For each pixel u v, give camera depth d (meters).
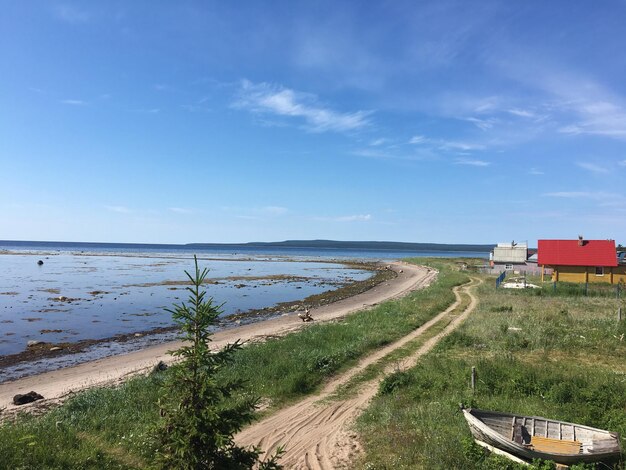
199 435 6.06
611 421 11.24
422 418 12.13
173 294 48.19
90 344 26.70
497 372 15.39
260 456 10.93
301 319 33.41
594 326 23.66
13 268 81.00
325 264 114.38
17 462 8.92
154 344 26.83
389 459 10.12
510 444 9.44
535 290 41.25
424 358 19.17
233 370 17.25
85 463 9.52
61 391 17.80
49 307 38.72
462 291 45.19
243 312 38.84
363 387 16.30
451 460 9.54
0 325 31.28
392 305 34.97
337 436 12.00
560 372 15.38
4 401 16.78
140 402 14.05
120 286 54.62
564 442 10.23
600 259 47.72
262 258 146.75
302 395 15.59
